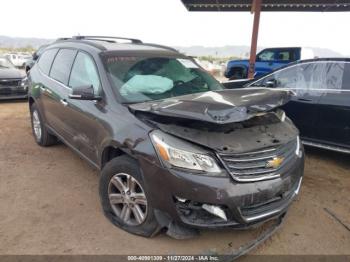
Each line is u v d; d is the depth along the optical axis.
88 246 3.16
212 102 2.91
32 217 3.63
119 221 3.44
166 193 2.87
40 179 4.58
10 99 10.56
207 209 2.80
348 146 5.16
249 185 2.86
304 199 4.26
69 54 4.83
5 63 10.89
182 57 4.66
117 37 5.36
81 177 4.66
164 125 3.03
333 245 3.33
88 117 3.90
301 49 14.73
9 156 5.39
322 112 5.33
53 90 4.91
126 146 3.17
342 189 4.58
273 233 3.48
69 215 3.68
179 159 2.81
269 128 3.37
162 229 3.23
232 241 3.30
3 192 4.19
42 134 5.67
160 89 3.91
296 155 3.36
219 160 2.80
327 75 5.39
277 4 14.38
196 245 3.22
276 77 6.17
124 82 3.81
